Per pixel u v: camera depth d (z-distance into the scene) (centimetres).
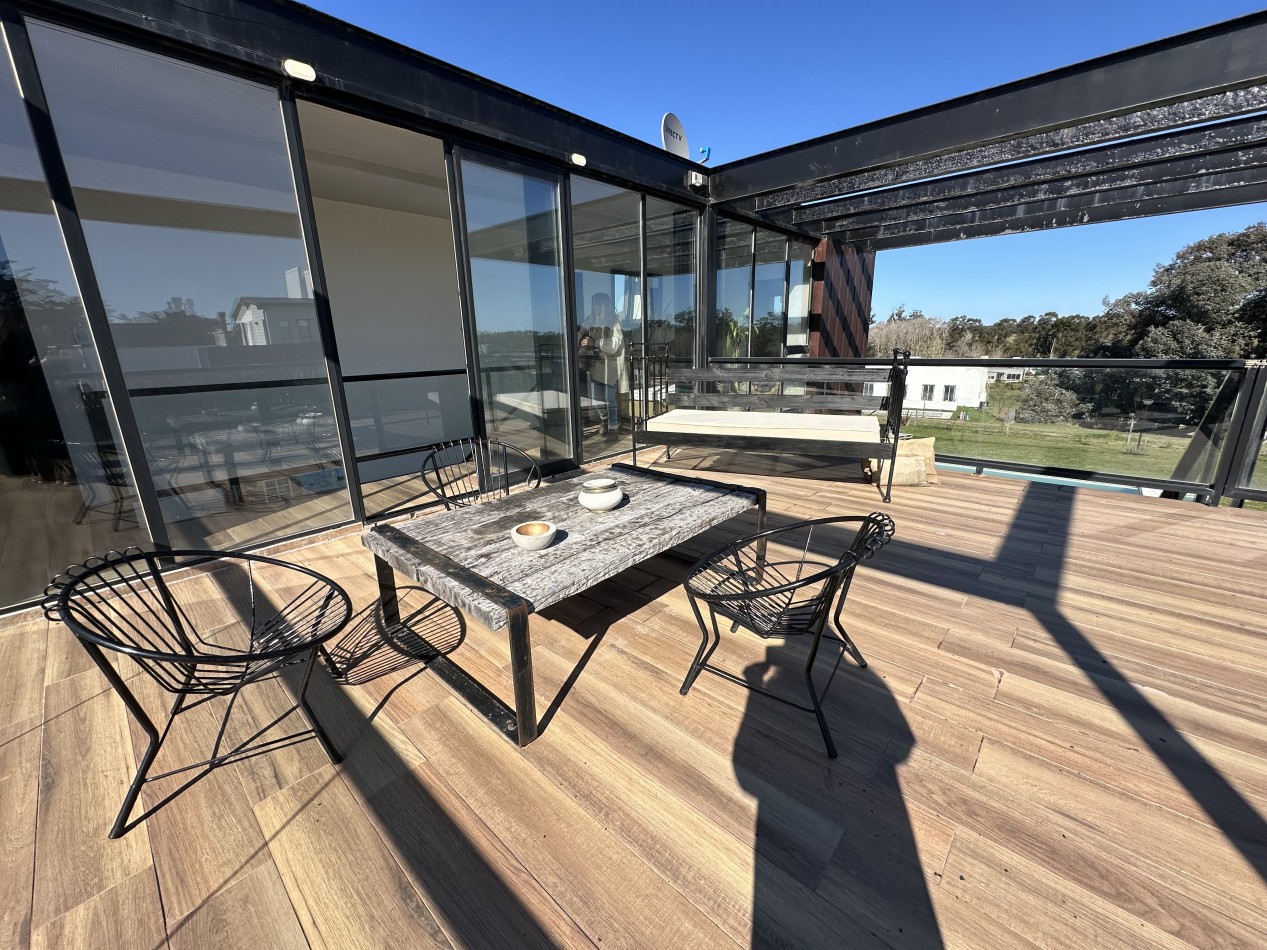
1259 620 207
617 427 493
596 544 172
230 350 263
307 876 110
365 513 351
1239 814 122
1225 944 95
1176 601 223
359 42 268
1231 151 373
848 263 778
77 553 233
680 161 467
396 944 97
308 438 297
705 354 549
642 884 108
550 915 102
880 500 371
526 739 145
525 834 119
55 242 212
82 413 228
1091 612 215
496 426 375
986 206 507
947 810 125
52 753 146
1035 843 116
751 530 313
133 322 234
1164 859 112
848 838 117
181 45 221
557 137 371
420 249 621
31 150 203
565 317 413
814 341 738
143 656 108
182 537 261
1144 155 360
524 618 134
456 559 163
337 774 137
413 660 189
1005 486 405
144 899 106
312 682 176
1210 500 357
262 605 227
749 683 173
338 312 555
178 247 241
